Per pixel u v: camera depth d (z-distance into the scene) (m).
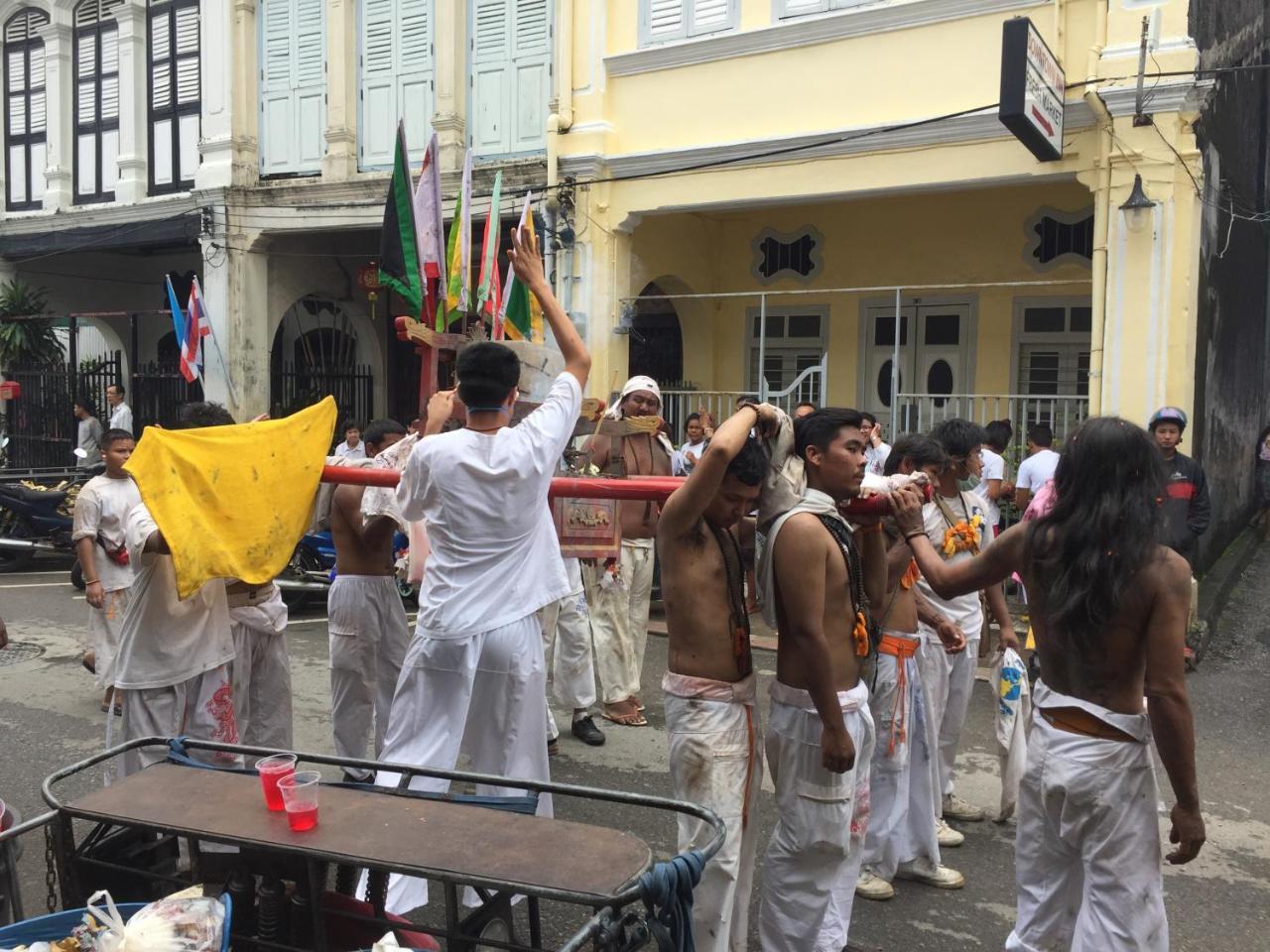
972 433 4.45
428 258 4.90
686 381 12.86
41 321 16.67
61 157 16.03
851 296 12.00
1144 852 2.75
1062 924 2.97
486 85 12.09
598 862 2.44
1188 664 7.37
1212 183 8.98
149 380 15.48
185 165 14.84
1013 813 4.82
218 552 3.78
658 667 7.55
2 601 9.74
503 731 3.66
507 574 3.61
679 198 10.56
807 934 3.14
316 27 13.27
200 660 4.25
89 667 6.67
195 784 2.96
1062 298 10.85
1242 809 5.00
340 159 13.03
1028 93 7.46
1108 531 2.66
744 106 10.21
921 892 4.14
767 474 3.08
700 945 3.07
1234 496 11.52
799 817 3.10
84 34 15.70
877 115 9.50
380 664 4.94
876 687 3.97
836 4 9.65
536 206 11.29
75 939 2.53
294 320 16.52
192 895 2.64
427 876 2.39
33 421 16.61
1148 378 8.16
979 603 4.64
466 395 3.54
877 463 8.37
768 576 3.06
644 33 10.71
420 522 3.99
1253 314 12.27
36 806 4.93
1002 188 11.05
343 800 2.83
